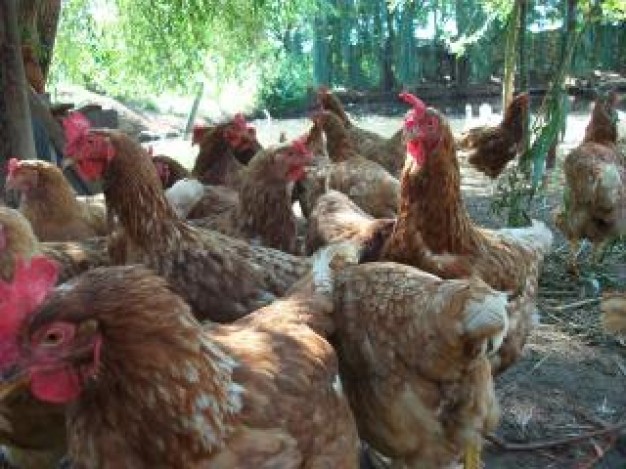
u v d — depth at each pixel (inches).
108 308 21.2
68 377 21.5
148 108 213.5
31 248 35.3
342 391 29.5
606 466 40.9
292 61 232.2
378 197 67.9
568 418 45.5
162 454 22.2
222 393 23.1
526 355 53.7
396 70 240.4
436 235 39.4
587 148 70.5
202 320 38.5
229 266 39.1
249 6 122.9
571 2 67.9
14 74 64.7
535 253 43.8
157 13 120.3
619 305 43.1
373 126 203.8
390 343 29.9
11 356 20.9
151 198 38.8
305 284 33.9
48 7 100.8
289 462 24.4
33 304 21.2
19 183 51.0
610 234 69.1
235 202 59.2
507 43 99.5
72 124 40.1
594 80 163.0
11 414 29.5
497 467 40.5
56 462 33.2
